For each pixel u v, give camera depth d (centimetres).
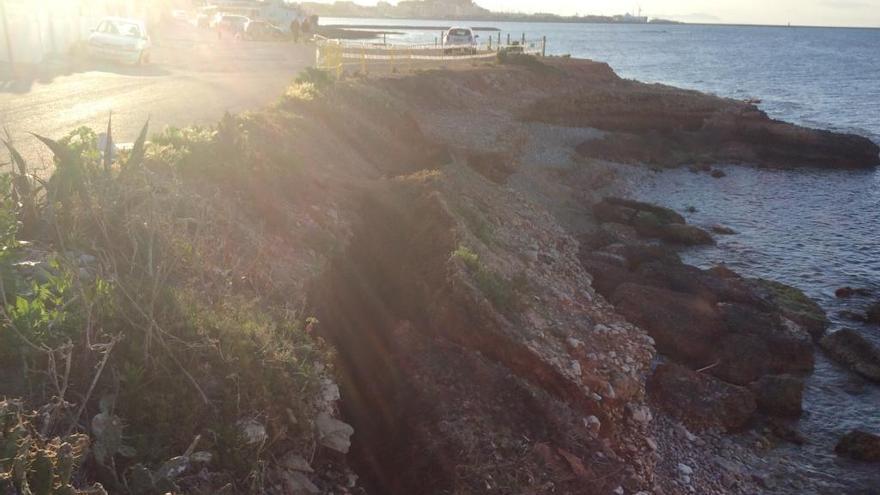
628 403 1008
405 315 984
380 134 1747
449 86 2880
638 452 910
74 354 511
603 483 750
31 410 462
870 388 1178
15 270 569
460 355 876
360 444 726
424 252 1083
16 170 913
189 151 976
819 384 1187
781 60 11119
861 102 5772
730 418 1038
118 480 451
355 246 1073
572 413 874
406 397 798
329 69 2292
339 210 1133
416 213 1182
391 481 709
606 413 934
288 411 579
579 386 934
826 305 1552
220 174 976
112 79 2055
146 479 445
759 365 1193
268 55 3334
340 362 815
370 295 991
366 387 818
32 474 395
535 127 2991
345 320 917
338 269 985
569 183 2359
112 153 863
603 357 1085
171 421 507
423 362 853
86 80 1997
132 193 713
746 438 1023
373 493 689
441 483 687
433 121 2425
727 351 1210
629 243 1761
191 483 480
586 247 1719
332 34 7731
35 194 683
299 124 1458
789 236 2059
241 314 651
